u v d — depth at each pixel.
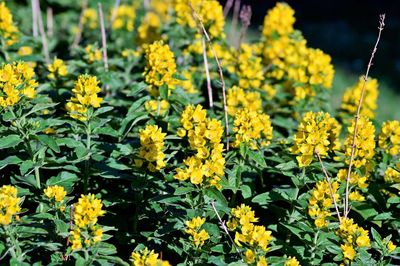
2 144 1.50
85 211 1.37
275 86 2.13
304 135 1.55
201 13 2.06
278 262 1.42
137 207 1.57
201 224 1.46
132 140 1.77
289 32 2.25
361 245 1.44
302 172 1.57
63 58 2.23
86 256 1.39
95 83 1.54
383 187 1.64
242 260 1.42
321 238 1.49
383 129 1.70
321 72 2.02
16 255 1.41
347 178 1.54
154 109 1.72
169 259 1.56
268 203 1.64
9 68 1.50
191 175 1.46
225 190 1.70
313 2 5.65
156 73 1.68
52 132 1.67
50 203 1.48
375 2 5.65
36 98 1.58
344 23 5.22
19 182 1.55
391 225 1.63
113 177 1.56
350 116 2.08
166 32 2.21
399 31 4.96
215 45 2.08
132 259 1.42
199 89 2.03
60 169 1.67
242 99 1.83
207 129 1.48
